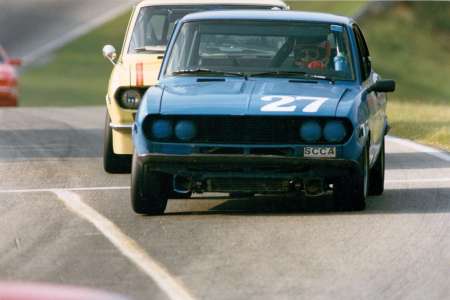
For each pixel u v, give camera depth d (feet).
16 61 378.53
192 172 128.47
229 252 110.11
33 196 149.28
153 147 128.77
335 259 106.52
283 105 129.18
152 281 97.30
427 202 141.38
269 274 100.12
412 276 99.35
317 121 127.95
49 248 112.78
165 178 131.34
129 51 184.44
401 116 270.67
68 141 223.10
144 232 121.39
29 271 101.65
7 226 126.21
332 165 128.06
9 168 179.52
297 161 127.54
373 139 142.31
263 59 141.08
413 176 167.32
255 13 146.72
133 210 132.46
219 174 128.26
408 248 111.75
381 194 149.48
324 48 141.90
